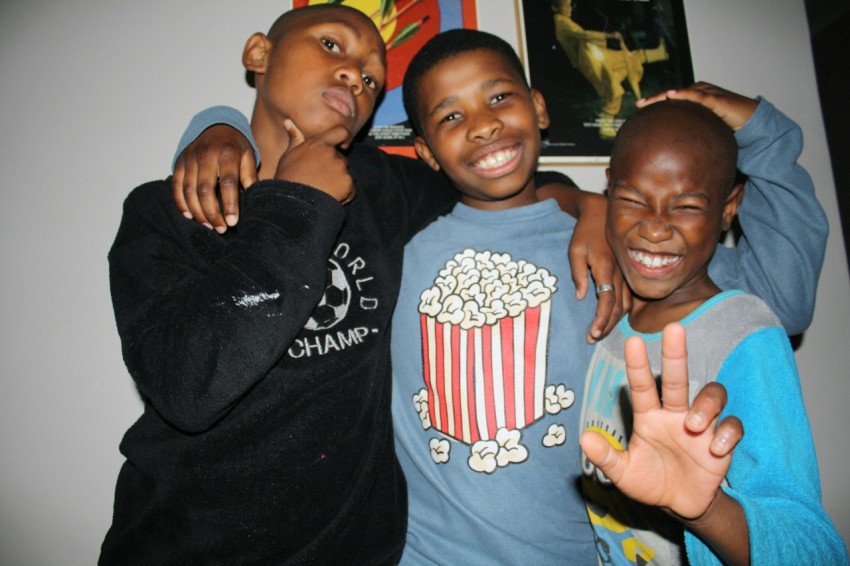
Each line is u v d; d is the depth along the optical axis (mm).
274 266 713
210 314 691
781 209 865
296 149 826
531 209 1008
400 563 965
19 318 1159
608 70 1375
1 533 1133
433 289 982
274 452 826
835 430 1423
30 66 1196
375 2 1291
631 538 783
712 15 1458
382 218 1003
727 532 537
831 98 1467
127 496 860
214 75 1247
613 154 802
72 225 1188
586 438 510
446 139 964
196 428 735
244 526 809
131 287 804
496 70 960
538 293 944
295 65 925
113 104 1215
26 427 1149
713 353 686
